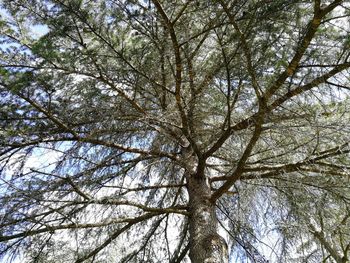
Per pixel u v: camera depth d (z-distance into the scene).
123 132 4.71
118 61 3.99
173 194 6.04
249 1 3.41
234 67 3.71
